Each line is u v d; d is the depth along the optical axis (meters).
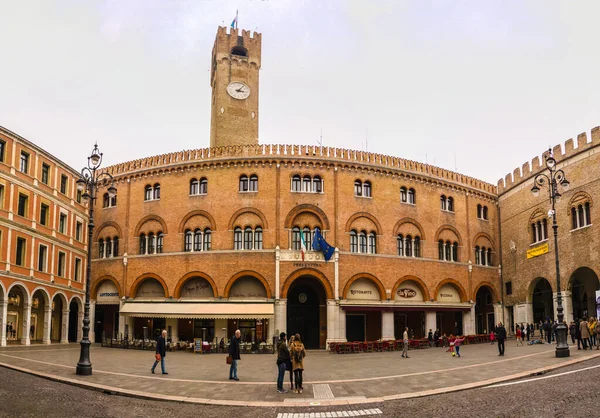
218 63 72.62
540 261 59.56
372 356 42.69
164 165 59.00
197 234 57.34
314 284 57.97
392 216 59.72
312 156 57.66
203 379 28.05
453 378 26.50
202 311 53.56
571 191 55.06
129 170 61.22
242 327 56.34
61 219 57.44
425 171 62.72
